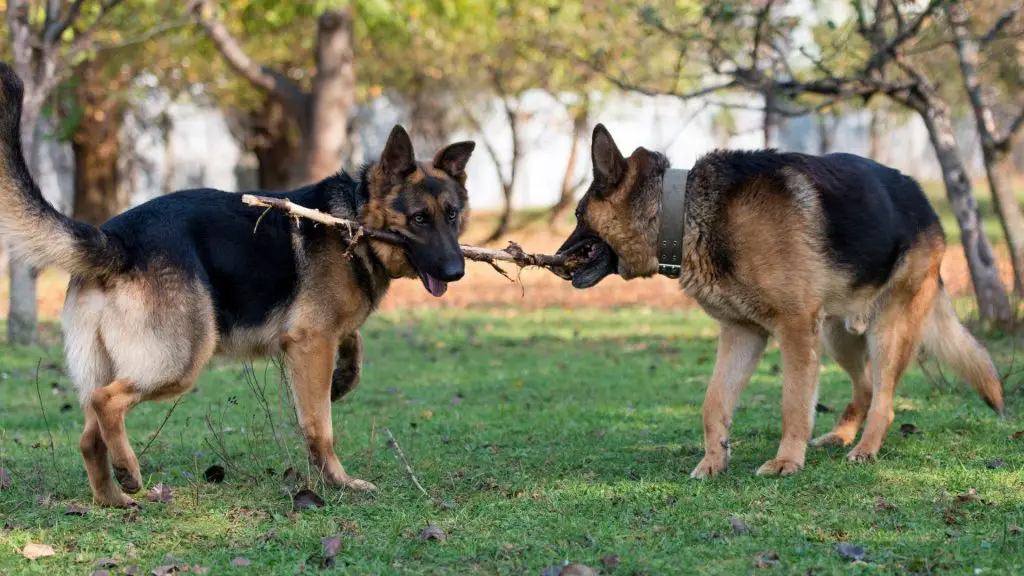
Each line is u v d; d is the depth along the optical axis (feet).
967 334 20.38
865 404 20.85
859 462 18.29
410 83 87.86
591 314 49.67
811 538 14.06
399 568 13.38
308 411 17.37
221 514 16.07
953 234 78.84
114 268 15.58
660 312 49.73
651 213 18.47
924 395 25.50
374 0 53.62
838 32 34.58
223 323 16.69
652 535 14.39
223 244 16.61
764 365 32.73
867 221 18.11
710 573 12.82
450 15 58.29
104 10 37.86
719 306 18.29
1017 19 35.09
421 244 17.69
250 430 22.90
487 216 109.50
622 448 20.68
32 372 33.32
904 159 125.08
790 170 17.78
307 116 61.46
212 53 67.72
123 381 15.76
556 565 13.12
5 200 14.70
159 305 15.75
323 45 60.64
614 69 44.01
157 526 15.47
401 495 17.10
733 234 17.62
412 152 17.65
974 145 111.75
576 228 19.52
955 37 29.73
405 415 25.53
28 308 40.14
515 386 29.99
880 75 31.50
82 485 18.03
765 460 19.17
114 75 66.54
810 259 17.52
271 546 14.42
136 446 21.65
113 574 13.39
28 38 36.19
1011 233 34.45
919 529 14.24
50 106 59.77
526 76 73.00
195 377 16.24
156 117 93.45
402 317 49.96
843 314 18.72
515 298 58.85
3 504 16.63
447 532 14.84
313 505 16.26
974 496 15.60
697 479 17.57
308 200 17.97
